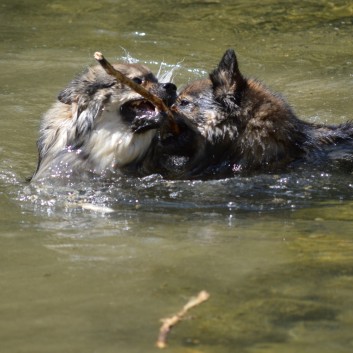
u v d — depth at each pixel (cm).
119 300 1744
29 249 2078
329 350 1517
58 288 1811
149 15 5144
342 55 4341
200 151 2911
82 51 4469
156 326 1617
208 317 1658
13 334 1593
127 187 2723
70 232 2228
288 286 1820
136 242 2133
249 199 2580
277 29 4831
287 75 4034
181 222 2339
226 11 5172
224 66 2936
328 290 1797
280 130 2861
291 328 1609
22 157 3098
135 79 2908
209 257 2008
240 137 2870
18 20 5084
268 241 2139
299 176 2773
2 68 4175
